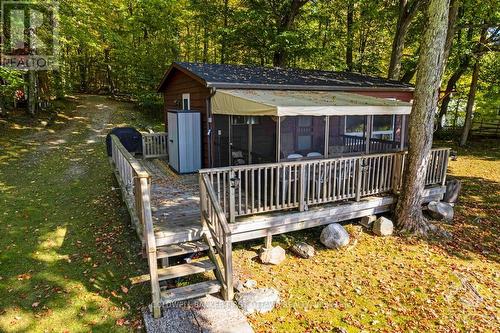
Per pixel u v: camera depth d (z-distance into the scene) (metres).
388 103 8.87
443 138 23.23
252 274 6.06
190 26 26.70
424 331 4.86
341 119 9.63
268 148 7.99
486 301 5.64
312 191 7.20
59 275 5.90
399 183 8.42
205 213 6.06
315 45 20.50
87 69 32.84
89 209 8.83
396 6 17.12
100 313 5.00
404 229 8.02
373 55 23.28
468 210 9.89
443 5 7.04
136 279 5.73
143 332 4.66
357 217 8.00
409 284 6.02
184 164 10.47
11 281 5.70
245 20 19.77
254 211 6.55
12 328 4.68
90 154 14.67
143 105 23.61
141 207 5.61
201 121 10.55
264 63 22.73
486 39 17.48
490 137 23.52
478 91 23.42
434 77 7.38
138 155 13.27
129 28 24.08
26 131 17.00
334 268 6.45
